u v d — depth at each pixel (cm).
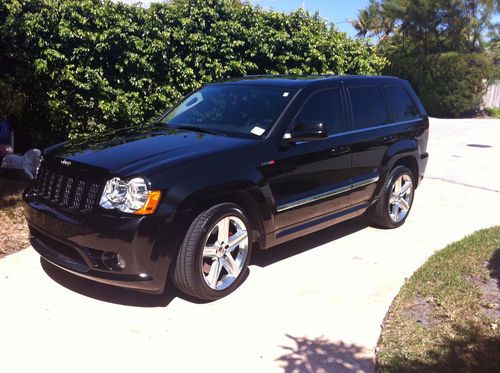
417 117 673
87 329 379
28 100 777
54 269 472
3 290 429
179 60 811
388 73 2681
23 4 730
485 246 570
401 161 650
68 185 409
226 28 846
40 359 341
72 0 755
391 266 520
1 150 741
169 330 383
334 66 984
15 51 744
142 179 379
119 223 373
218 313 411
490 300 441
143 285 384
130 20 779
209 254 417
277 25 923
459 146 1359
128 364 341
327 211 536
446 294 448
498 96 2786
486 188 879
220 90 561
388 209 625
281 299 439
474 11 2509
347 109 560
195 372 337
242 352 361
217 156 421
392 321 407
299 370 343
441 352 362
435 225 664
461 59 2381
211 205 417
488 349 366
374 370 346
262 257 533
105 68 790
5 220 583
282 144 470
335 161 528
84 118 793
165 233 382
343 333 389
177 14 828
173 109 581
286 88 524
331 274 495
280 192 470
